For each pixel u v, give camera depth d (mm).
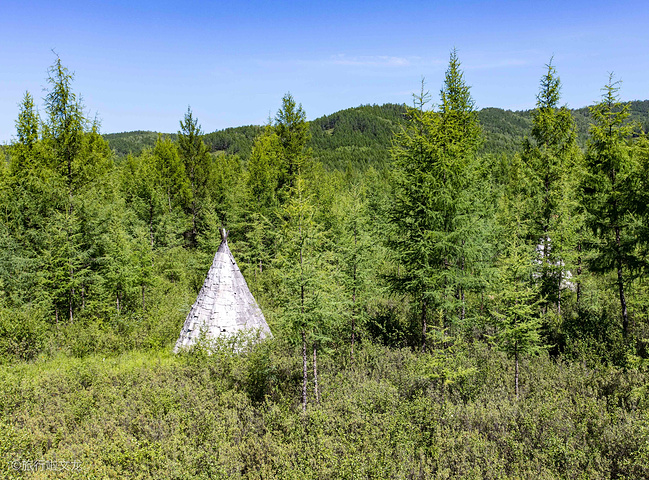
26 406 9062
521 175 16344
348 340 14117
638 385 9656
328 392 9750
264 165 32562
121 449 7203
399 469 6473
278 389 10180
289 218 9219
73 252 17781
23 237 18797
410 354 12516
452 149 12906
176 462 6574
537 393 9586
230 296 13977
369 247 13305
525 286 10180
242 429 8133
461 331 13109
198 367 11469
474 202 13734
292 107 31109
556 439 7055
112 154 35406
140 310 18547
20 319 14539
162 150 36719
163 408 8984
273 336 14312
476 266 13508
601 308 16328
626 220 12930
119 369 12125
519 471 6555
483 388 10055
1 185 20141
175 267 25766
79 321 17094
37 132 21688
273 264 9344
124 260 18391
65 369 11906
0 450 6539
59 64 19453
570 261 15281
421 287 13023
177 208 36312
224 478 6340
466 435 7527
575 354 12688
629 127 12914
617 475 6488
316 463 6562
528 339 9578
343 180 65750
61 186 19875
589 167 14078
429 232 12477
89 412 9086
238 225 31188
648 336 13203
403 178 13406
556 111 15750
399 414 8297
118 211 24984
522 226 16141
